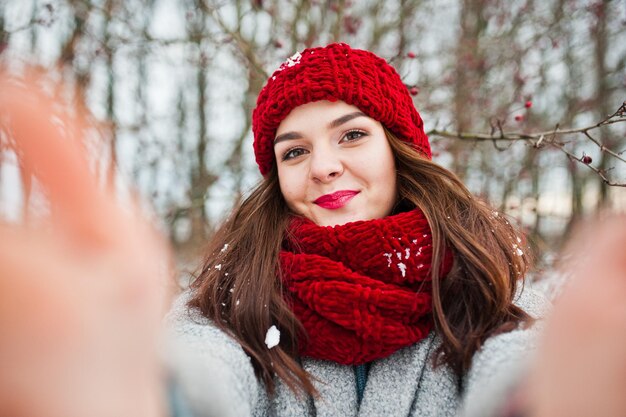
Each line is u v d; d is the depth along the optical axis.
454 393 1.10
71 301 0.49
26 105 0.53
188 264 2.96
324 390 1.16
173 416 0.75
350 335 1.16
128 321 0.53
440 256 1.23
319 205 1.35
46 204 0.51
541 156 3.96
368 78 1.38
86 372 0.49
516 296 1.32
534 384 0.71
